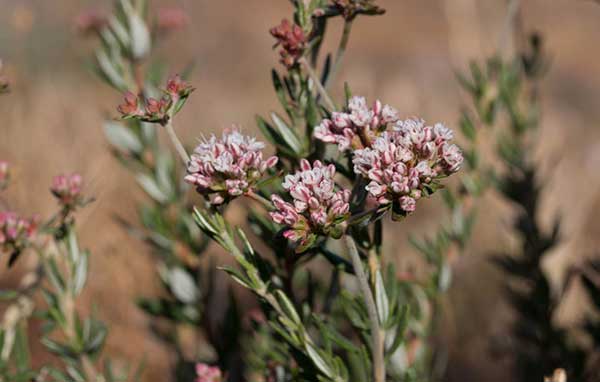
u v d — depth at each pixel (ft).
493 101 1.31
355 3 1.07
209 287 1.32
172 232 1.31
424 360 1.27
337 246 1.22
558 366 1.33
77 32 1.62
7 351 1.18
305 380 1.07
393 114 1.02
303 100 1.09
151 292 1.75
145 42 1.33
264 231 1.10
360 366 1.11
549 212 1.55
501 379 1.87
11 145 1.87
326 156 1.08
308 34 1.07
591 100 5.70
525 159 1.38
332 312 1.25
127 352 1.65
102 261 1.78
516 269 1.37
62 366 1.55
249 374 1.32
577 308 1.44
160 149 1.35
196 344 1.39
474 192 1.31
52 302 1.16
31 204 1.79
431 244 1.29
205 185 1.01
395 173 0.97
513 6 1.32
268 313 1.09
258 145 1.01
